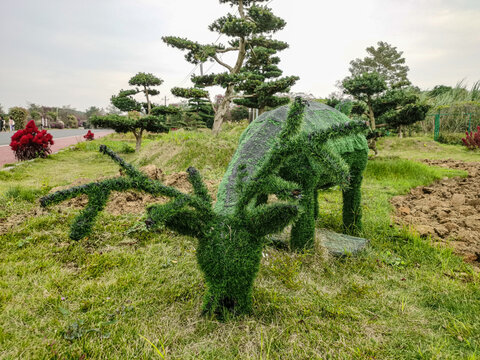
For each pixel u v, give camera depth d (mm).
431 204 5816
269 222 1992
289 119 2014
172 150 9953
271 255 3436
